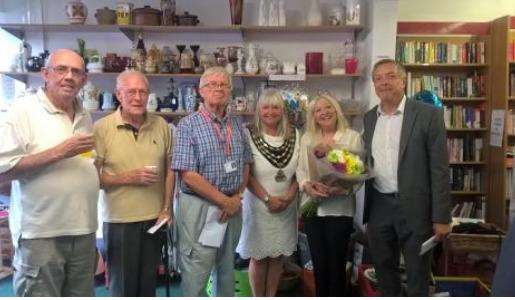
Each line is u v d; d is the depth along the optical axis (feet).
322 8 13.42
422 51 13.91
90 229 6.47
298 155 8.34
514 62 13.48
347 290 10.20
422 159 7.21
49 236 6.04
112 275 7.26
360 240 10.61
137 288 7.30
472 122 14.33
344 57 12.96
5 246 11.76
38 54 13.23
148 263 7.32
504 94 13.28
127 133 7.12
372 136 7.75
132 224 7.06
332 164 7.49
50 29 13.00
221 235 7.14
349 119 13.17
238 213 7.54
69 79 6.06
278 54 13.53
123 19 12.31
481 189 14.51
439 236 7.11
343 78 13.53
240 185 7.44
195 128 7.04
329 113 8.14
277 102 8.09
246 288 10.15
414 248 7.30
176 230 7.36
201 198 7.07
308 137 8.34
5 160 5.73
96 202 6.63
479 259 10.48
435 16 14.48
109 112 12.55
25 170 5.79
